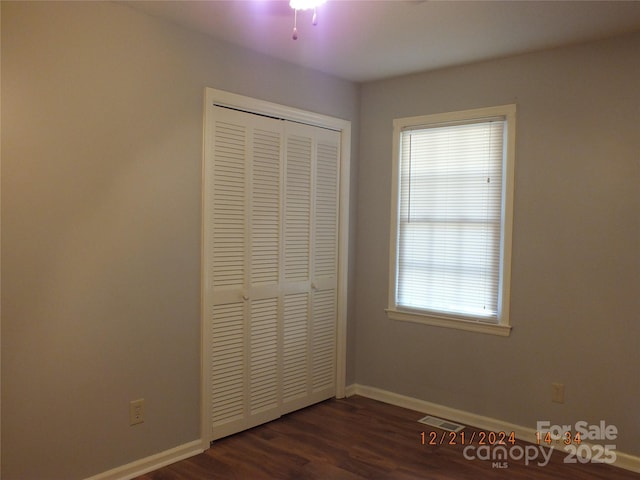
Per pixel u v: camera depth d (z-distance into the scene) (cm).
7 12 207
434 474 264
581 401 288
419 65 329
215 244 288
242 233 302
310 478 258
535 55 299
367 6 236
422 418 340
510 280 311
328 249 363
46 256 221
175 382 272
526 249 304
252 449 288
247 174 303
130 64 246
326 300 364
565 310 292
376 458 281
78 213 231
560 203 292
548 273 297
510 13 243
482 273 325
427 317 348
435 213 345
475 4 233
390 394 369
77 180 230
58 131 223
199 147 278
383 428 322
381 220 371
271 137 317
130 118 247
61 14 222
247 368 310
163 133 261
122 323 248
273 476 259
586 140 282
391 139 363
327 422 330
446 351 341
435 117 341
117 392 248
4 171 208
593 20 251
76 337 232
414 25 259
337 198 368
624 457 273
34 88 215
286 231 329
